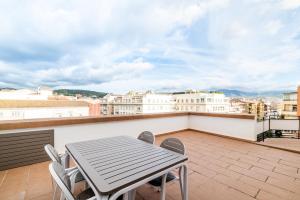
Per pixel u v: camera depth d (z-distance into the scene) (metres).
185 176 1.51
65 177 1.15
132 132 4.23
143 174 1.13
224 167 2.72
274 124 4.81
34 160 2.75
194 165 2.79
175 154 1.56
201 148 3.71
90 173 1.13
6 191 1.97
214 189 2.07
